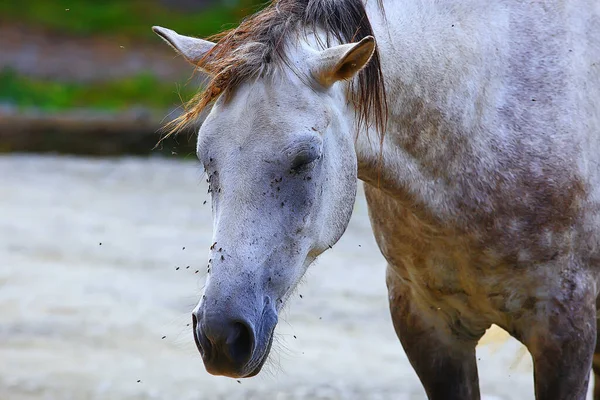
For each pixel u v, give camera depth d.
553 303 7.49
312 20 6.77
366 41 6.32
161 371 13.39
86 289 17.62
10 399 11.87
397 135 7.20
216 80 6.44
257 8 7.39
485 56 7.50
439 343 8.15
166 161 34.69
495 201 7.40
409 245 7.75
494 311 7.73
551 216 7.41
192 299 17.11
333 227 6.67
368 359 14.21
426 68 7.25
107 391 12.37
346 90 6.78
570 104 7.57
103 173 31.53
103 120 38.47
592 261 7.62
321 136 6.41
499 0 7.72
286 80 6.42
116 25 59.44
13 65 51.41
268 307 6.29
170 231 22.81
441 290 7.80
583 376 7.56
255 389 12.66
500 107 7.49
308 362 13.95
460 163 7.40
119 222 23.70
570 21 7.79
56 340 14.62
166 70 53.12
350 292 17.78
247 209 6.24
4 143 36.56
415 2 7.41
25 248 20.67
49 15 59.66
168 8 62.16
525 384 13.27
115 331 15.18
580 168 7.50
